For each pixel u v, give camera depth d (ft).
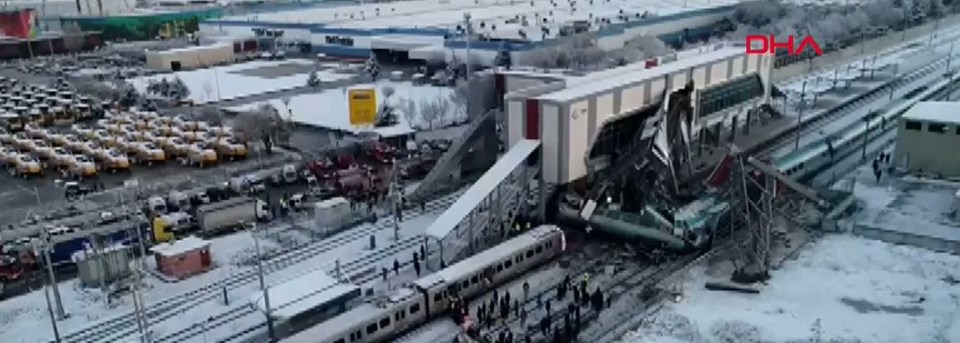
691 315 139.03
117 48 550.36
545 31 441.68
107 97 374.02
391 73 408.46
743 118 262.26
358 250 176.65
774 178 173.88
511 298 150.61
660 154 178.19
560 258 169.17
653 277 157.38
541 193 184.14
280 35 532.32
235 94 371.97
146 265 170.91
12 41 540.52
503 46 398.83
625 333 134.10
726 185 182.80
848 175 216.95
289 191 223.71
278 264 169.89
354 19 559.79
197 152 252.83
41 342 137.90
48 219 198.29
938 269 153.38
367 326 131.95
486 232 175.63
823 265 157.69
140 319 141.79
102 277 161.27
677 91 185.47
